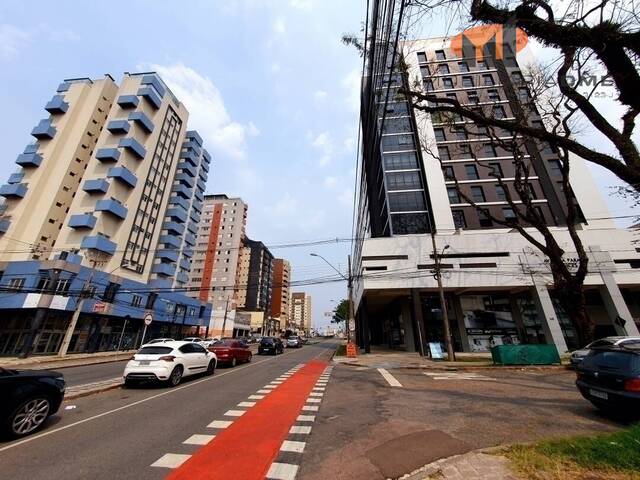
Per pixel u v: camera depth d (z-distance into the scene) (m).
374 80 12.50
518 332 27.95
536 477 3.64
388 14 7.81
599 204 32.03
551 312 24.78
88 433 5.80
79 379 12.64
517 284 26.17
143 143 43.78
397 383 11.66
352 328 27.22
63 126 40.75
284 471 4.24
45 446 5.14
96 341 32.62
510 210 33.28
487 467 3.98
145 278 42.91
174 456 4.74
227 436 5.65
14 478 4.04
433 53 39.69
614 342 12.43
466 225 33.38
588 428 5.83
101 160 39.75
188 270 54.12
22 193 36.44
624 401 6.15
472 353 27.02
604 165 5.63
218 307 74.81
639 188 5.29
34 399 5.82
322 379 12.84
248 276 99.06
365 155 47.19
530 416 6.74
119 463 4.49
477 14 6.17
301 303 176.50
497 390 9.97
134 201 41.09
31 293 27.25
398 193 38.66
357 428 6.09
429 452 4.73
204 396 9.13
